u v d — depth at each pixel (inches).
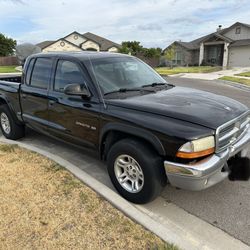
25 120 209.0
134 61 188.9
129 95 152.6
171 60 1641.2
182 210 134.1
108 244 106.8
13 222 119.0
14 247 105.4
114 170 142.6
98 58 170.4
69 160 187.0
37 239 109.3
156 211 133.3
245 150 147.3
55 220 120.1
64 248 104.9
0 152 194.5
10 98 217.6
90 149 161.6
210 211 133.1
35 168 167.8
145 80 175.8
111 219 120.8
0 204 131.2
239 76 849.5
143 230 114.0
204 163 117.8
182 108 132.0
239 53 1453.0
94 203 132.0
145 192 130.1
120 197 135.2
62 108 170.4
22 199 135.3
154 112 130.1
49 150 204.4
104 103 146.6
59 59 178.2
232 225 123.0
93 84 153.7
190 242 111.9
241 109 146.9
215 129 120.2
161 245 105.1
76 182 150.1
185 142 115.9
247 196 144.5
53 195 138.6
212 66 1486.2
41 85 189.9
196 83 707.4
